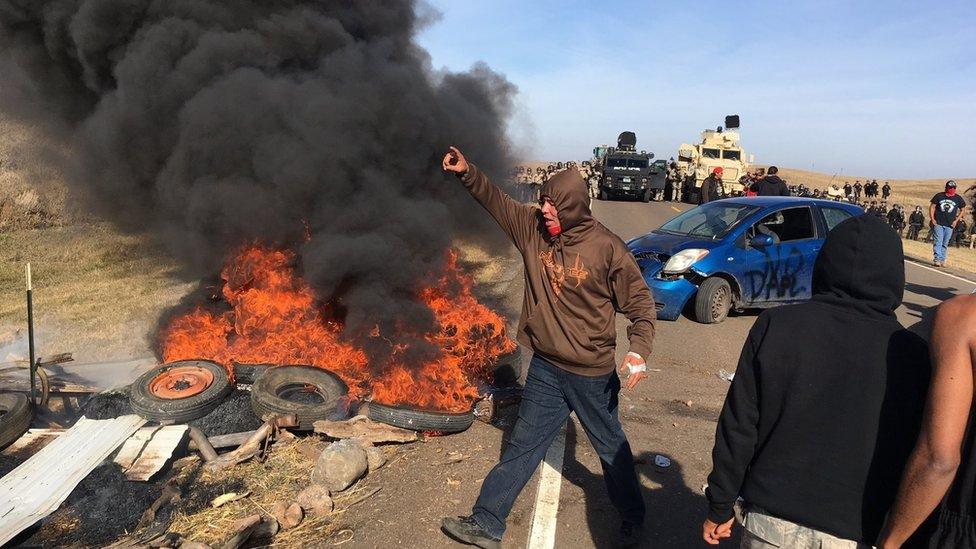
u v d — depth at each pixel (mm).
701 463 3969
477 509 2949
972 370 1478
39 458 3508
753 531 1867
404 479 3596
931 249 18109
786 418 1792
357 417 4148
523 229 2980
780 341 1815
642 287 2805
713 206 8414
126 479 3389
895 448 1671
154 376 4262
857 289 1780
